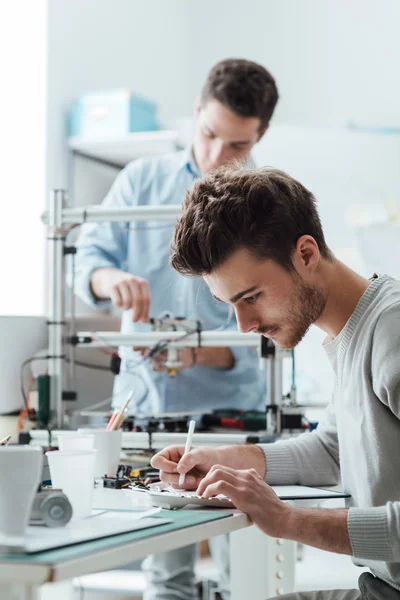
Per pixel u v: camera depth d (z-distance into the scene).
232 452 1.43
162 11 3.92
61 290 2.00
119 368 2.08
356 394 1.25
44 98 3.07
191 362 2.24
